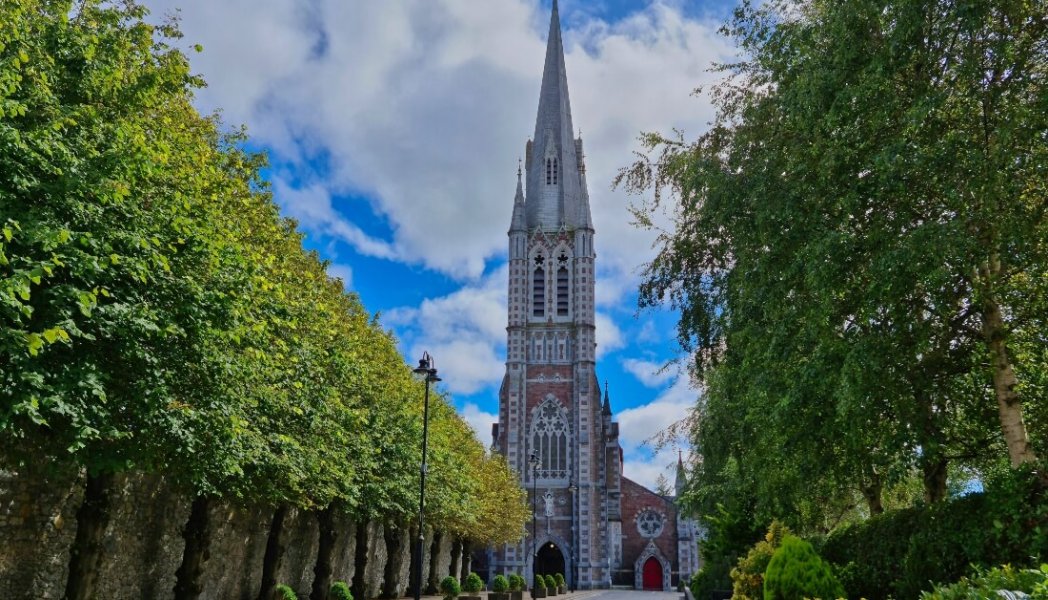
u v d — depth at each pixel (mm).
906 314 15844
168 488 27547
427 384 33250
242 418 19781
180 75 18000
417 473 39750
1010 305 16688
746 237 19281
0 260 11680
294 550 40562
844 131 16281
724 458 29188
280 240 24453
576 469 90812
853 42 16047
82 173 14328
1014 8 14164
